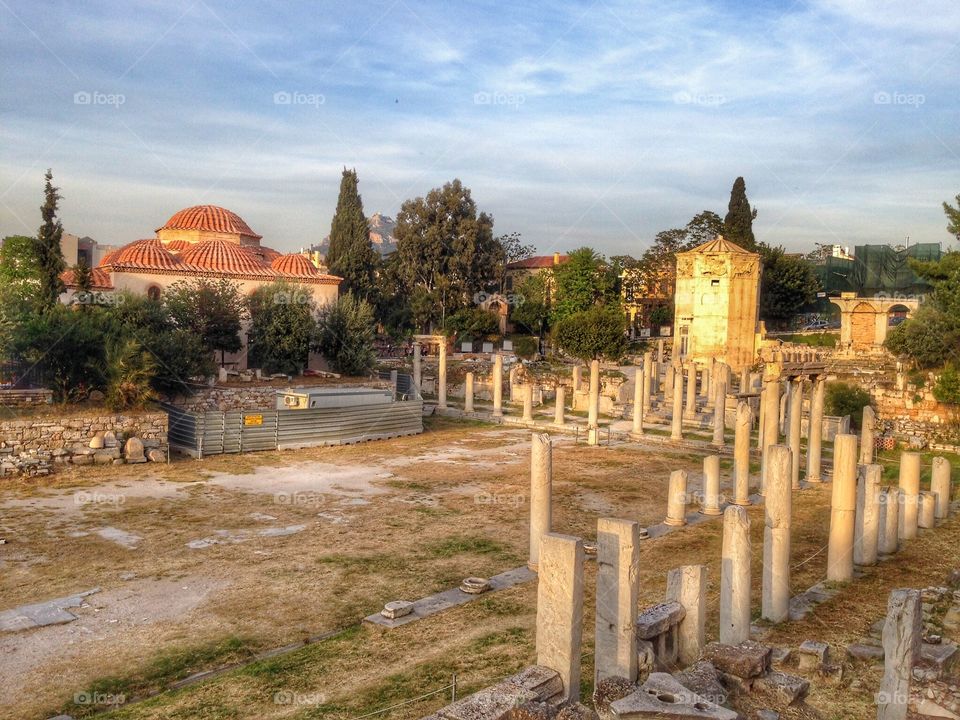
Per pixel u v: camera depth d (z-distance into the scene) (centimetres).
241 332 6094
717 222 10600
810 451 3503
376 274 9712
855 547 2294
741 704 1198
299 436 4384
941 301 5297
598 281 9862
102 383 4109
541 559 1301
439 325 9319
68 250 9438
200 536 2558
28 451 3544
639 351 8531
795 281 9169
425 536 2584
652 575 2138
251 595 2005
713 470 2919
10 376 4000
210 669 1569
